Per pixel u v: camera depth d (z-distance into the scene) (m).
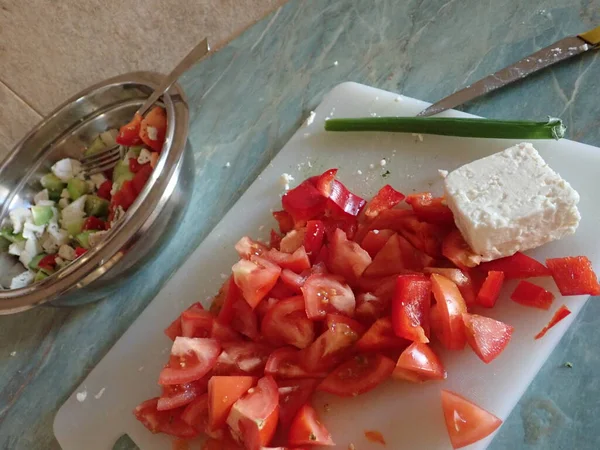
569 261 0.83
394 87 1.21
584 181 0.93
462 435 0.79
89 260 1.07
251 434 0.88
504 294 0.88
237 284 0.99
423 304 0.86
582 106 1.02
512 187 0.86
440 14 1.26
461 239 0.91
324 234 1.04
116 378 1.11
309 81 1.32
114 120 1.38
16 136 1.63
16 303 1.08
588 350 0.82
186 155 1.16
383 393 0.89
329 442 0.87
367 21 1.34
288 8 1.46
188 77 1.50
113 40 1.49
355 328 0.91
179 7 1.45
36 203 1.36
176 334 1.08
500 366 0.83
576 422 0.78
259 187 1.19
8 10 1.40
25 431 1.15
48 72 1.52
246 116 1.35
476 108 1.09
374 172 1.10
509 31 1.17
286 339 0.97
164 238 1.17
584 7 1.12
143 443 1.04
